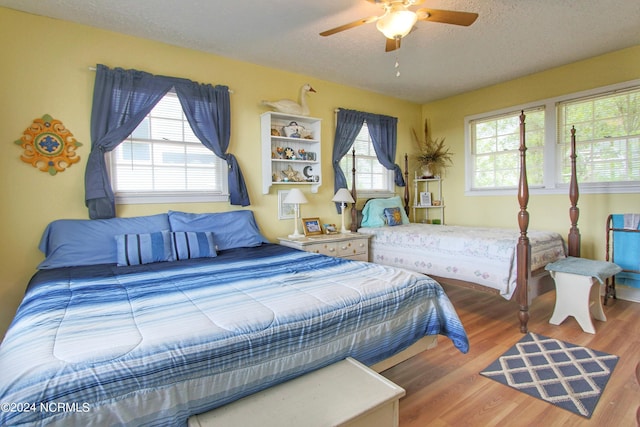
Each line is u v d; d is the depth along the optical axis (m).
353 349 1.60
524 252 2.68
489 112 4.43
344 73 3.88
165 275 2.09
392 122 4.76
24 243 2.53
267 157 3.54
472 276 3.06
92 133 2.69
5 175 2.46
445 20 2.10
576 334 2.65
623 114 3.42
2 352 1.13
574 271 2.72
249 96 3.54
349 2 2.40
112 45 2.81
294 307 1.49
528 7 2.50
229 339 1.23
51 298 1.62
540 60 3.56
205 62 3.26
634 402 1.80
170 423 1.08
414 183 5.17
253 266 2.33
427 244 3.46
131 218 2.80
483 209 4.57
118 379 1.01
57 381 0.94
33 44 2.53
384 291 1.79
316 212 4.11
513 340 2.57
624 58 3.31
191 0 2.37
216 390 1.18
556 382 2.00
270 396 1.26
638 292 3.33
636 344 2.45
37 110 2.55
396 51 3.27
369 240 4.10
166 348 1.13
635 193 3.35
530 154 4.11
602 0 2.41
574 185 3.36
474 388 1.96
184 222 2.97
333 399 1.24
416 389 1.96
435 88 4.48
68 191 2.67
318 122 3.87
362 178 4.62
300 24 2.72
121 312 1.42
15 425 0.86
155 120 3.03
